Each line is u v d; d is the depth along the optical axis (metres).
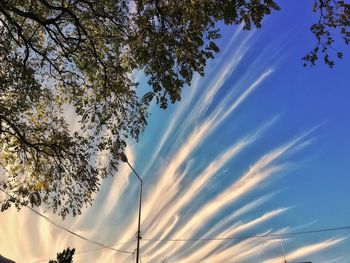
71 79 16.19
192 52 11.33
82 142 16.44
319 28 10.07
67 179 16.88
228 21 9.80
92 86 16.12
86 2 13.85
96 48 15.34
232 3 9.61
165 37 11.34
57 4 14.33
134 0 11.42
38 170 16.59
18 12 12.36
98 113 16.06
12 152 16.42
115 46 15.11
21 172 16.70
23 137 15.98
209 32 11.41
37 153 16.41
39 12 14.18
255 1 9.66
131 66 15.00
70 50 14.66
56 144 16.23
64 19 14.16
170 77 11.37
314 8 10.05
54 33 14.05
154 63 11.44
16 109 14.46
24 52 14.81
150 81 11.52
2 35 13.38
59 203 16.86
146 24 11.53
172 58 11.52
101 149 16.48
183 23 11.31
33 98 14.68
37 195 16.45
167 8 11.24
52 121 17.08
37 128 16.34
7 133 15.92
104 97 15.72
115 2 13.95
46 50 15.42
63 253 10.31
